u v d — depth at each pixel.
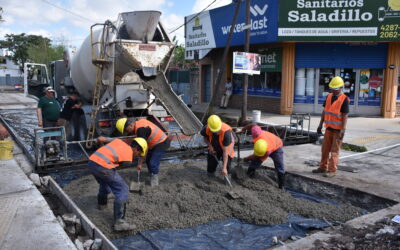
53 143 6.50
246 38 11.88
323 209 5.20
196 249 4.18
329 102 6.09
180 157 8.12
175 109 8.51
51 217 4.45
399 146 8.50
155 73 8.64
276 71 14.65
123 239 4.43
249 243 4.32
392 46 12.95
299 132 10.07
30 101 21.56
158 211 5.09
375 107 13.69
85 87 10.41
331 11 12.73
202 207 5.22
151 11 8.04
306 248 3.59
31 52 45.16
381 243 3.64
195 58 18.38
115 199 4.46
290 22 13.05
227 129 5.70
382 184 5.70
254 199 5.42
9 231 4.05
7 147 7.18
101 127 8.28
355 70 13.70
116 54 8.21
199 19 17.58
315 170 6.40
